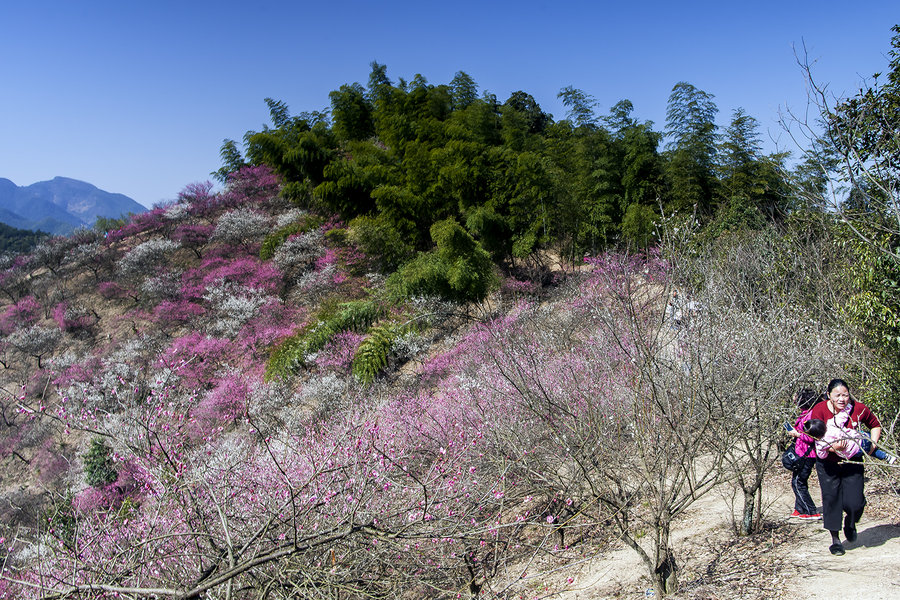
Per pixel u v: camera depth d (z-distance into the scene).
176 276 25.31
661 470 3.82
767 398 3.97
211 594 3.53
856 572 3.46
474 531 3.74
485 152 21.19
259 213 29.64
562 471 5.23
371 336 14.98
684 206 18.66
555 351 8.62
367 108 36.94
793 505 5.00
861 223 5.25
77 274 27.77
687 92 19.56
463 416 7.21
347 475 4.60
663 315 4.02
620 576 4.34
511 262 20.77
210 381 16.47
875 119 4.77
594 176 20.61
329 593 3.66
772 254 7.84
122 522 4.56
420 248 21.34
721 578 3.82
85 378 18.47
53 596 2.87
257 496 4.78
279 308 20.59
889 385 4.99
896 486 4.89
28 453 15.48
